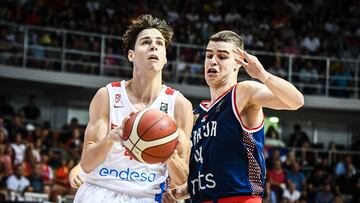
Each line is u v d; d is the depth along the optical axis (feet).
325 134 82.23
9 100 75.31
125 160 17.88
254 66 17.02
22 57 70.54
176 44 72.28
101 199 17.79
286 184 61.11
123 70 72.95
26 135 60.85
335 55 82.48
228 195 18.29
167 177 18.63
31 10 75.41
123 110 18.13
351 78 75.77
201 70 73.97
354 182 65.51
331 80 77.10
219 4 87.71
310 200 62.28
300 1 91.25
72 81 71.20
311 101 75.61
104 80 71.92
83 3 80.43
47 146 60.95
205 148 18.78
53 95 75.46
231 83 19.30
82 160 17.58
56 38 72.74
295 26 85.97
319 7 90.17
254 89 18.20
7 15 73.26
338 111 77.20
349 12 89.97
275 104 17.70
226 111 18.60
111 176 17.90
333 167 68.13
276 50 79.25
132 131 16.53
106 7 80.89
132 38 18.60
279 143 70.49
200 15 84.58
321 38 85.20
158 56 18.08
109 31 75.92
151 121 16.56
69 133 63.67
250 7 88.89
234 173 18.33
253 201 18.33
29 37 71.87
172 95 18.37
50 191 51.67
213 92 19.53
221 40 19.25
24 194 49.29
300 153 70.74
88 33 72.95
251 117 18.48
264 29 83.76
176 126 17.01
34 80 70.08
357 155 72.33
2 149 53.83
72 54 72.59
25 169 53.93
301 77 75.72
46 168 54.75
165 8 83.05
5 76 68.95
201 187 18.71
